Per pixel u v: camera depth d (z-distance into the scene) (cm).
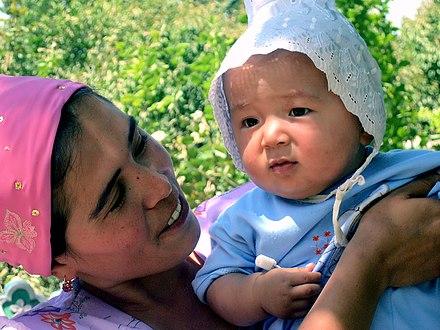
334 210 190
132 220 208
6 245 216
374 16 490
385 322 187
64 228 207
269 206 217
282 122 198
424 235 187
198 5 1105
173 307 231
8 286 308
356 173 191
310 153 197
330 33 197
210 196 405
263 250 213
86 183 203
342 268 183
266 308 205
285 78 196
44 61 784
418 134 491
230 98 207
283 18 201
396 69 507
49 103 205
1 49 846
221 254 225
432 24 975
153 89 466
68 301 225
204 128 410
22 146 202
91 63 772
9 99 209
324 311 176
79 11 898
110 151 205
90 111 209
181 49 488
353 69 198
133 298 227
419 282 189
